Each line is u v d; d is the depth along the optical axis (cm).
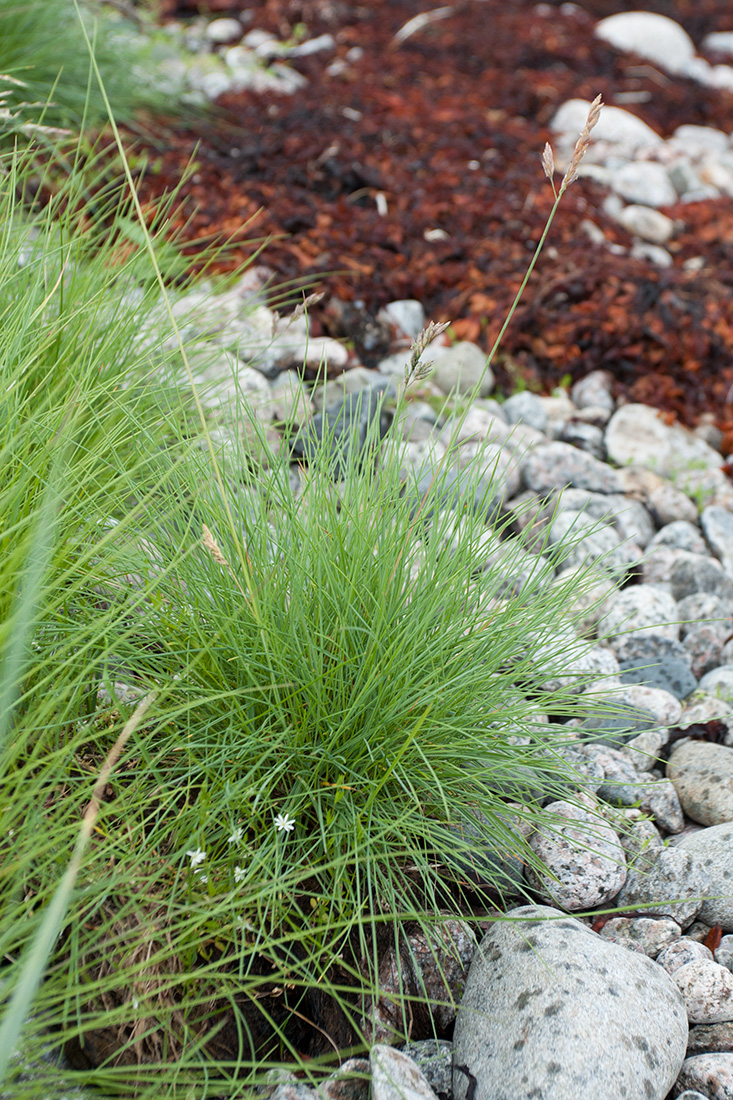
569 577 129
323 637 114
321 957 113
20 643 98
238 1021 106
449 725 116
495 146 269
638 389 195
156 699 112
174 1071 106
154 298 138
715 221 269
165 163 216
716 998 114
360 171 227
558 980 110
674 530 161
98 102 202
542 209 240
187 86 248
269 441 145
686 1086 111
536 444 171
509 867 119
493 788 120
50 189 166
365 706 114
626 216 252
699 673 146
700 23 444
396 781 116
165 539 120
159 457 125
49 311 133
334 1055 107
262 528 119
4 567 108
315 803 114
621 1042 108
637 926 119
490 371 191
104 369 131
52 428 117
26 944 105
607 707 123
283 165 229
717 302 216
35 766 107
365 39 342
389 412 162
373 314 193
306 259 196
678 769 132
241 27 339
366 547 118
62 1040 102
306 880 114
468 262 214
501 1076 107
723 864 121
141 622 115
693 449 185
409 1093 106
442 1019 114
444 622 120
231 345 144
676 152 303
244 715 115
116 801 108
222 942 110
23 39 186
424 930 112
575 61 359
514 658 125
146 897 106
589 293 209
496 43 359
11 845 106
